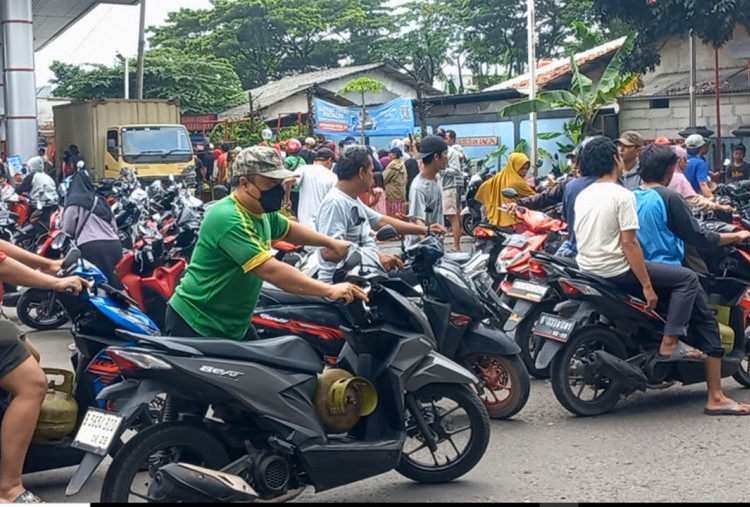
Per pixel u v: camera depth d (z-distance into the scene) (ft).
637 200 21.86
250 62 171.63
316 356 15.19
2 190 48.08
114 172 77.87
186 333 15.14
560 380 21.17
